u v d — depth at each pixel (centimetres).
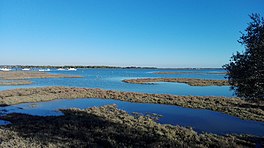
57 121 2183
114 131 1822
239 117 2645
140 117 2484
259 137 1881
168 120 2514
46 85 6731
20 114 2581
